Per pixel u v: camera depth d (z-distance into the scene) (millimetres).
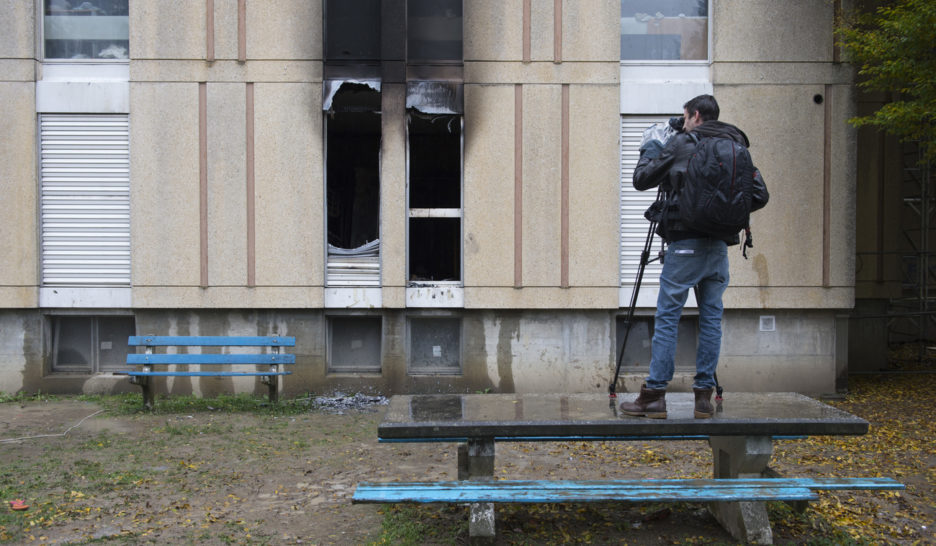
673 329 4598
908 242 13648
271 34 9766
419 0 9906
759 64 9953
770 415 4594
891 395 10203
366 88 9953
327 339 10047
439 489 4363
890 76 8883
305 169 9805
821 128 9977
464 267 9844
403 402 5219
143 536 4828
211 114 9773
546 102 9867
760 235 9984
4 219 9797
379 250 9945
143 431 7910
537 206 9859
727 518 4848
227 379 9930
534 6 9844
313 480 6160
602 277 9875
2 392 9859
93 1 10016
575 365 9938
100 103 9797
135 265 9766
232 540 4754
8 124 9781
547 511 5273
